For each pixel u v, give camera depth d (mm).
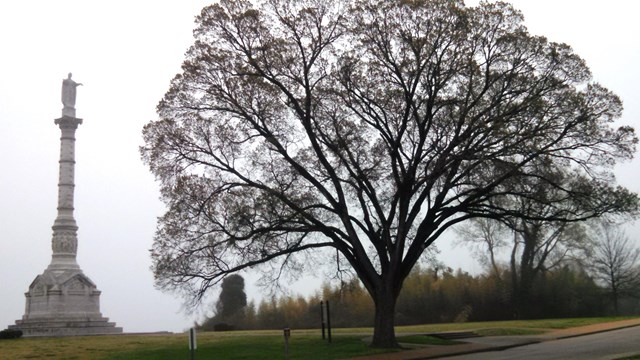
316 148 32656
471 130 31391
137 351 33062
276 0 32906
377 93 32438
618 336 36469
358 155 34375
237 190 32094
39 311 58844
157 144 32469
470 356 28422
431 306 73125
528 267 67125
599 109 31031
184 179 31469
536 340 36062
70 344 39750
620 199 31047
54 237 61375
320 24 32188
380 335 32438
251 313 79000
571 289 69812
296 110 32562
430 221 33344
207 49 32344
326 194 33094
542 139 31328
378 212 33031
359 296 70438
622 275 71625
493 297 70375
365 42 31812
